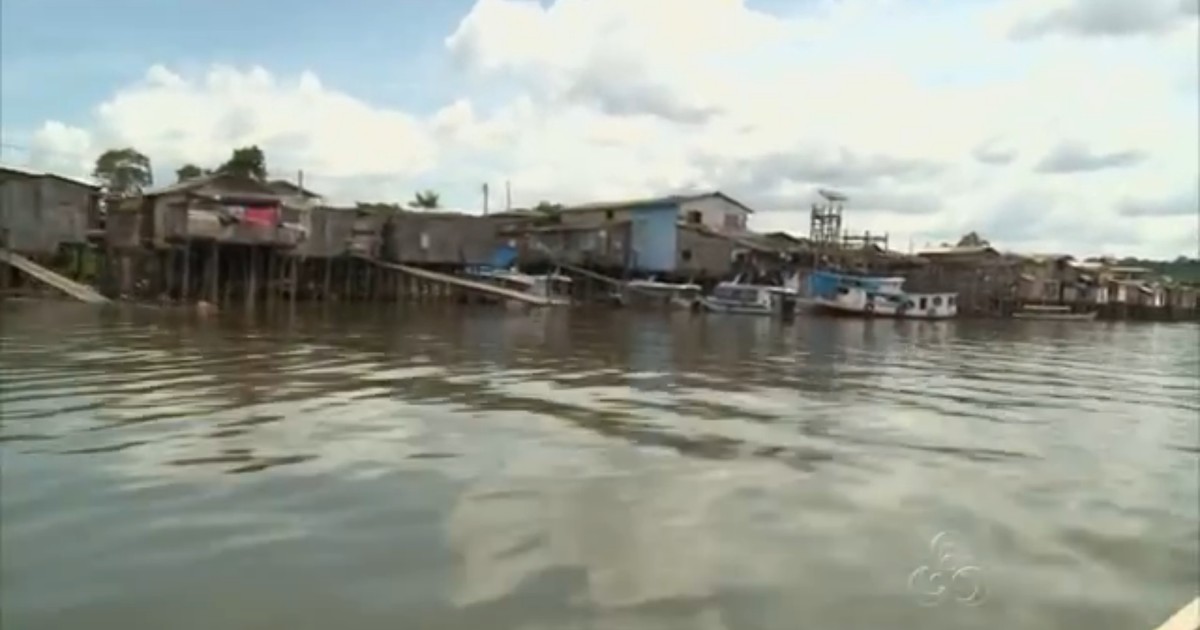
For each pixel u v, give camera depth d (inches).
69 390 548.4
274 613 231.1
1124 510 358.6
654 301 2138.3
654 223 2321.6
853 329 1676.9
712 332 1387.8
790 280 2313.0
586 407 549.0
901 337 1485.0
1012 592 262.1
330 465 373.7
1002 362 1056.2
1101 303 2901.1
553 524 305.3
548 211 2662.4
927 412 598.9
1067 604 255.6
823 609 242.4
